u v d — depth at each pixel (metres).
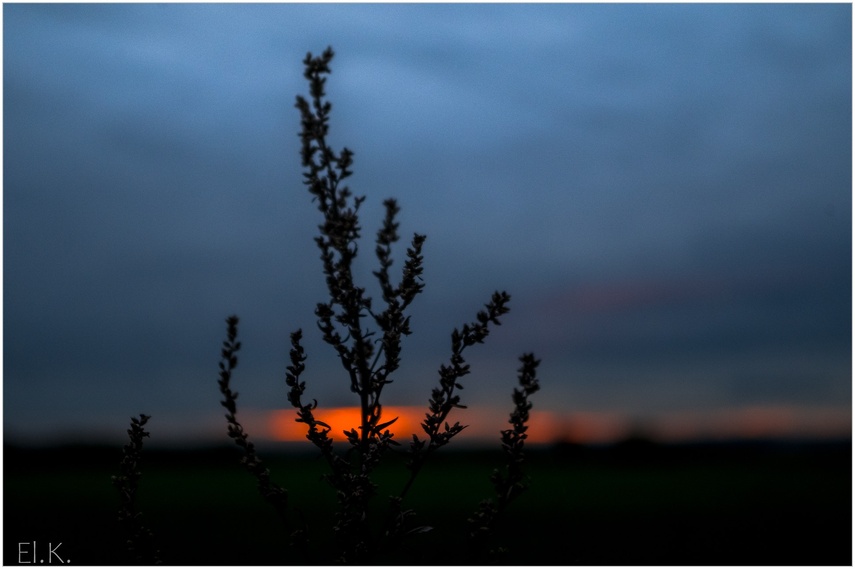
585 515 11.16
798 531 9.50
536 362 2.39
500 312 2.34
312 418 2.29
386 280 2.35
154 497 13.09
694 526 10.02
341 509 2.24
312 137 2.29
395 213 2.46
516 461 2.33
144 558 2.43
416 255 2.33
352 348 2.29
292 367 2.30
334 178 2.28
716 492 14.71
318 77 2.33
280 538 8.25
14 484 15.62
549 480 17.33
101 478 16.67
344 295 2.25
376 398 2.27
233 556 7.22
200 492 13.73
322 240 2.30
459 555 2.47
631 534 9.28
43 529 8.38
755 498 13.42
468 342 2.33
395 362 2.26
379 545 2.26
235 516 10.20
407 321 2.29
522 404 2.37
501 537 9.07
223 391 2.43
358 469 2.37
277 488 2.33
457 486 15.55
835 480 16.52
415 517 2.25
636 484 16.53
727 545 8.62
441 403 2.32
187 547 7.83
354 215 2.25
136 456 2.52
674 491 14.91
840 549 8.37
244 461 2.35
